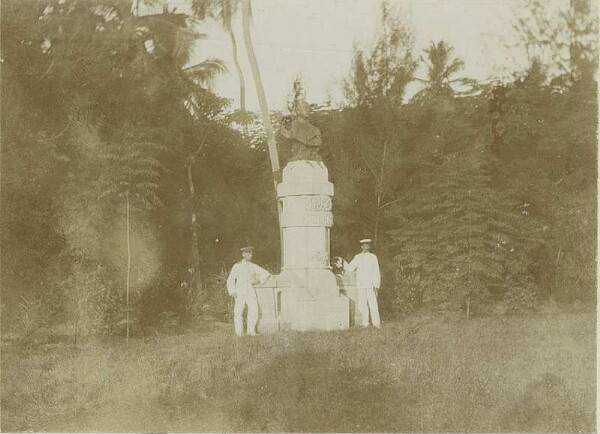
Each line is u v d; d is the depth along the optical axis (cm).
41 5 1730
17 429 800
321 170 1495
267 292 1454
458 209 1778
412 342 1184
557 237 1945
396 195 2259
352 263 1553
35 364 1070
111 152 1527
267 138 2203
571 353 1060
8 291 1420
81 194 1561
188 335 1425
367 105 2273
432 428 769
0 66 1616
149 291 1633
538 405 827
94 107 1817
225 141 2339
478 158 1912
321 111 2323
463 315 1675
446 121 2242
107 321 1398
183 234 2197
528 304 1739
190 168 2223
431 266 1800
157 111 2083
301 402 850
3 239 1453
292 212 1478
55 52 1733
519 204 2047
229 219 2341
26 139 1575
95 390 919
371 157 2223
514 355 1059
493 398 847
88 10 1834
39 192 1541
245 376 964
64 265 1481
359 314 1525
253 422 804
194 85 2206
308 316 1425
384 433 754
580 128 2067
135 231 1652
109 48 1889
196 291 1853
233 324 1619
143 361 1058
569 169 2092
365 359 1035
